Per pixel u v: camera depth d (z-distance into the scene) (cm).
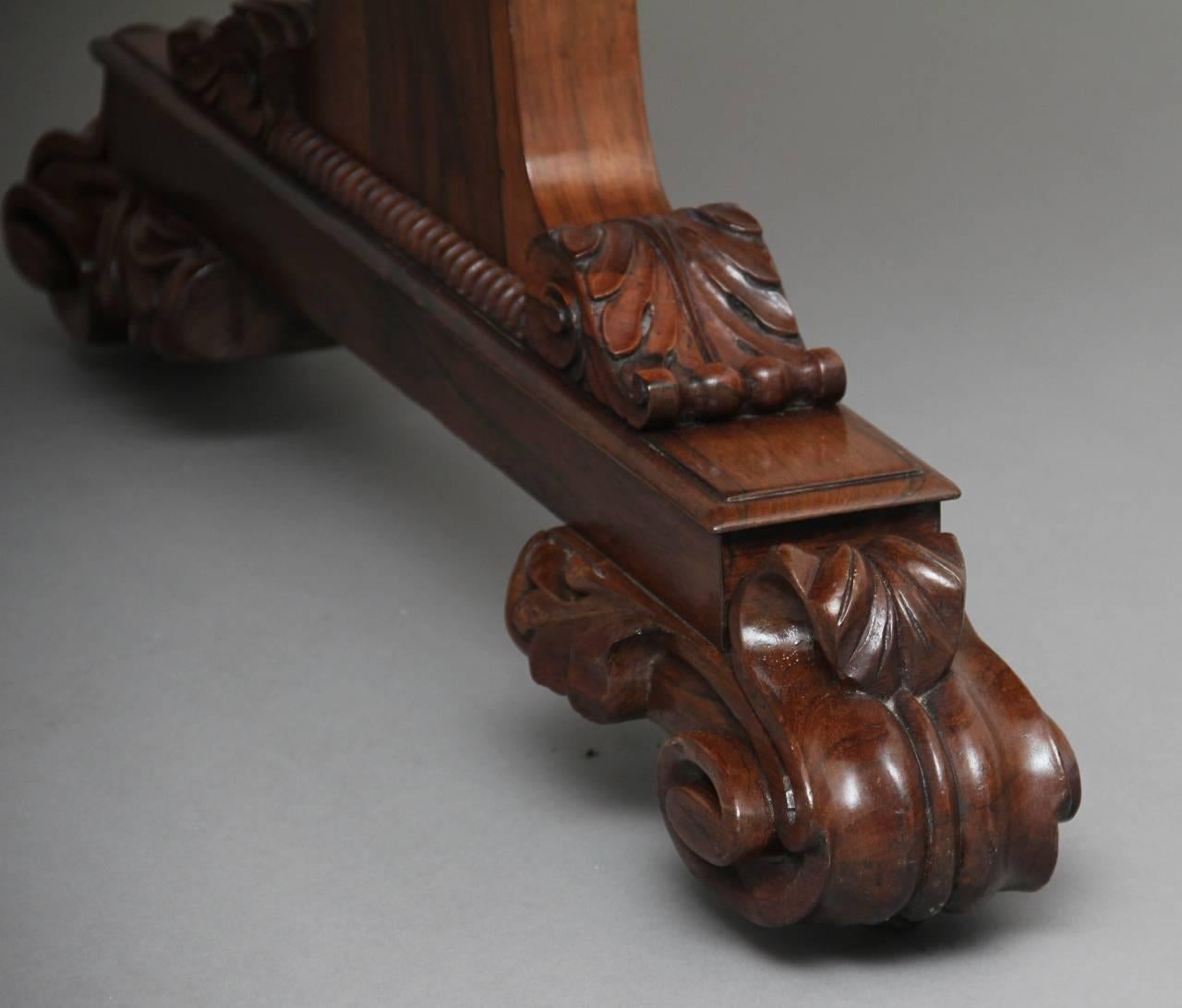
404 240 159
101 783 147
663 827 143
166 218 186
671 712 135
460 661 160
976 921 133
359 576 171
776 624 129
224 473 185
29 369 203
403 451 188
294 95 174
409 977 131
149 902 137
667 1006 129
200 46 181
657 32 284
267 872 139
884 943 132
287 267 173
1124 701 152
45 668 159
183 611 166
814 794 125
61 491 183
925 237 223
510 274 151
